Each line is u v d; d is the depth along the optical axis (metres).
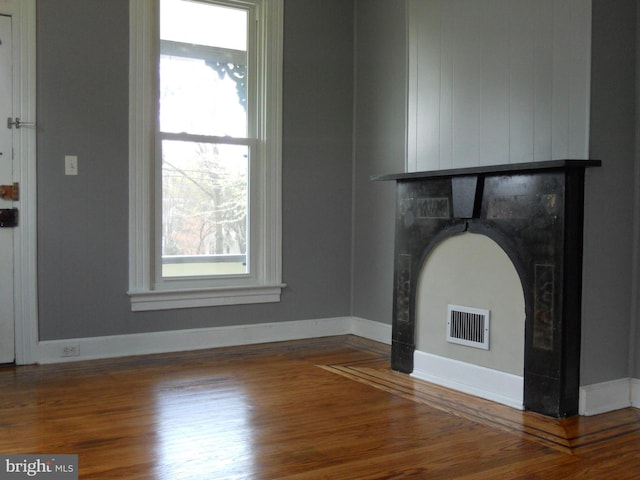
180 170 4.14
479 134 3.35
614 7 2.90
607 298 2.93
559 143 2.95
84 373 3.47
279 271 4.47
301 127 4.54
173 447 2.38
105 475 2.11
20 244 3.62
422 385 3.33
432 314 3.43
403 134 4.23
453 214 3.26
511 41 3.17
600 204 2.88
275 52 4.39
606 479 2.14
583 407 2.83
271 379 3.41
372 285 4.56
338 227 4.72
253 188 4.41
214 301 4.22
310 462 2.25
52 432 2.53
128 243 3.91
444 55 3.58
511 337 3.00
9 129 3.58
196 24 4.17
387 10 4.38
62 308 3.74
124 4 3.86
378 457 2.31
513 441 2.49
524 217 2.91
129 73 3.88
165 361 3.79
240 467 2.20
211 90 4.23
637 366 2.99
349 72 4.72
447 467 2.22
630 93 2.98
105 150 3.83
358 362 3.84
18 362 3.64
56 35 3.67
